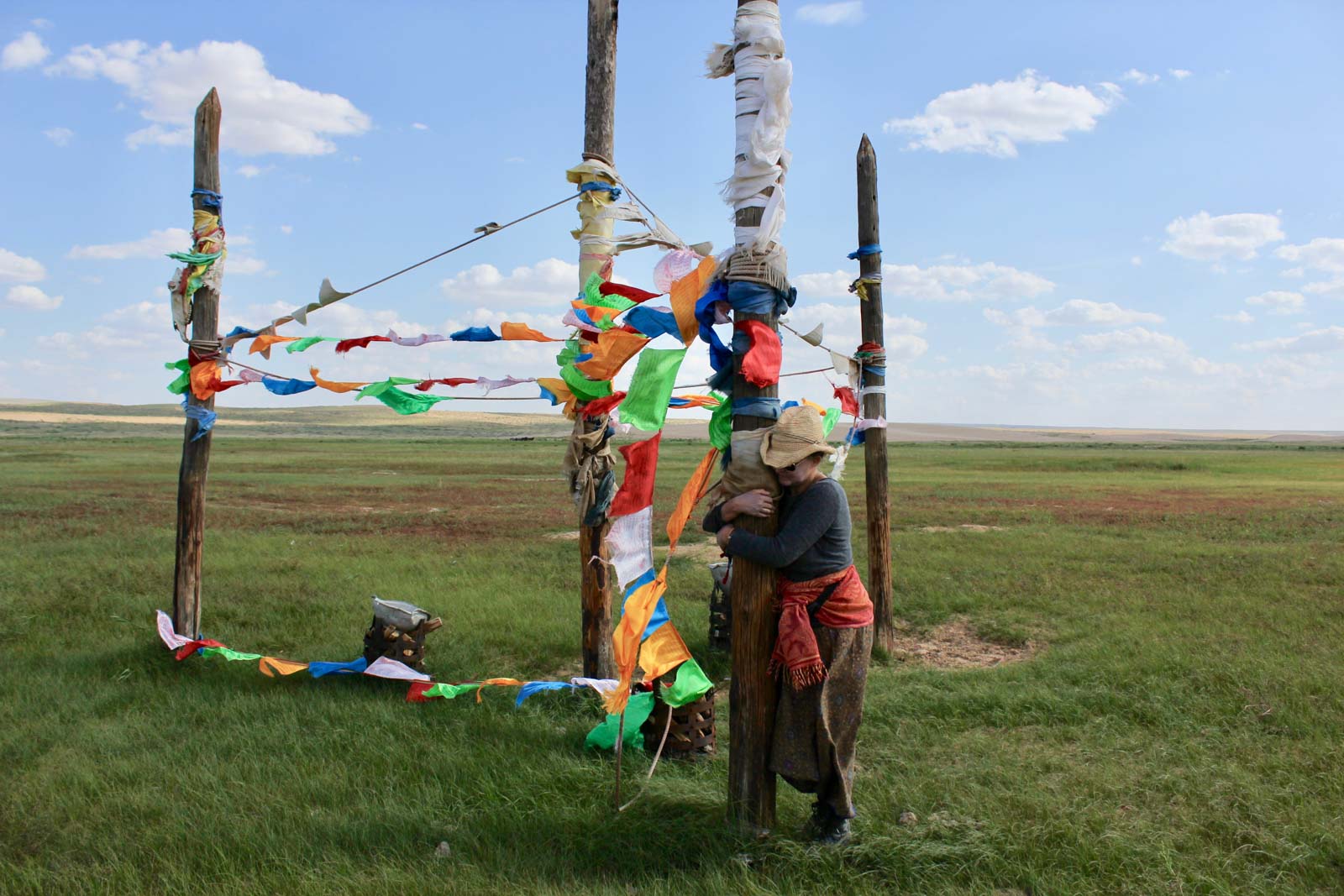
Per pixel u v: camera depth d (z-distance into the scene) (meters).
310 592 10.97
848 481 31.45
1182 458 57.00
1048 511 21.52
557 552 14.77
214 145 7.33
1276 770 5.16
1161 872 4.01
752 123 4.16
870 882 3.93
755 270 4.10
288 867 4.08
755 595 4.16
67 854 4.29
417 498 26.86
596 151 6.61
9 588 10.95
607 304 5.65
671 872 4.03
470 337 6.01
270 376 6.87
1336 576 11.77
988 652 8.60
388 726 6.13
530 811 4.71
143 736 5.93
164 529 17.47
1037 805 4.63
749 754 4.23
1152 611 9.65
